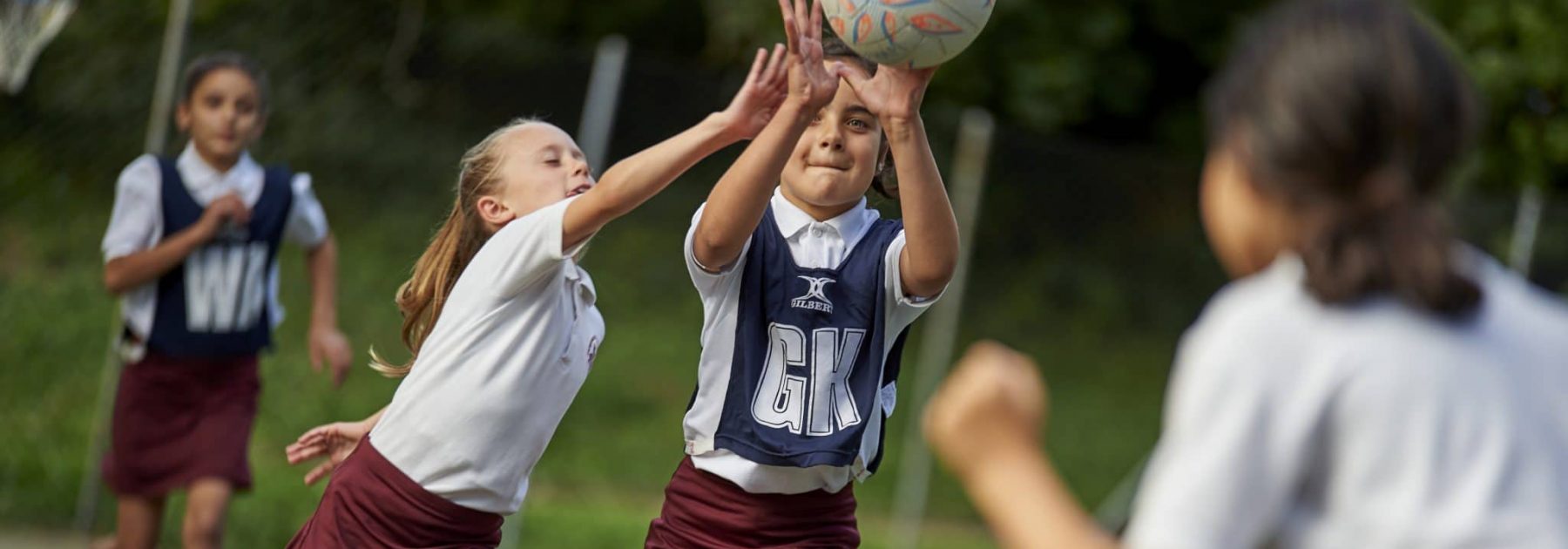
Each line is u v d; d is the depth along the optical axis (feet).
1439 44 20.31
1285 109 19.85
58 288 83.56
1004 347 118.21
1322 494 20.02
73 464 79.20
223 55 64.80
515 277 38.93
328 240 67.00
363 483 39.91
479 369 39.24
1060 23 140.26
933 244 38.63
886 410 42.86
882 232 41.73
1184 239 119.96
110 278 61.26
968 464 20.49
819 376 40.40
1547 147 125.18
